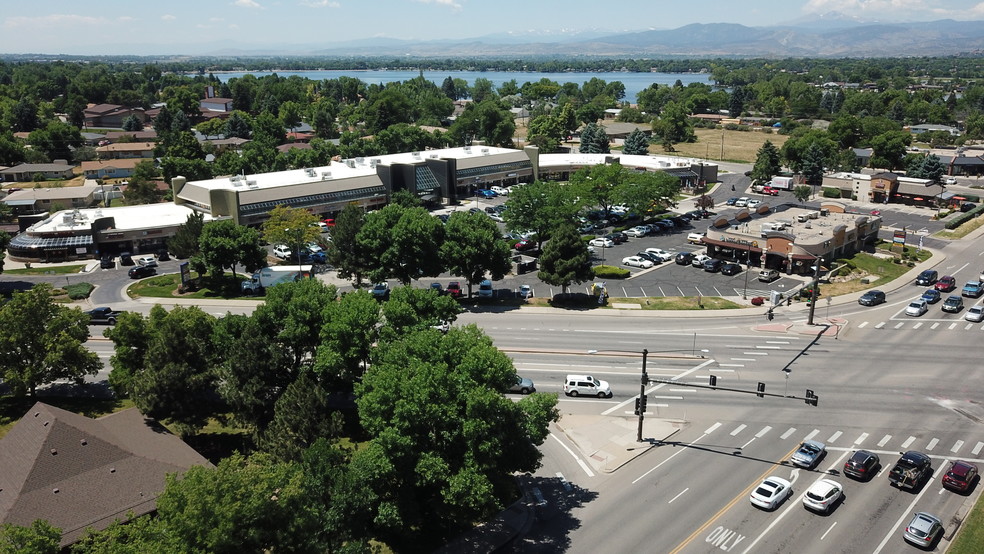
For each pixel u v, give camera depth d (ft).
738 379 249.14
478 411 155.84
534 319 307.58
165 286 346.95
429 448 159.74
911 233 461.37
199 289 343.46
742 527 167.84
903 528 167.43
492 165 576.61
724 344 280.92
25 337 209.36
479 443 156.56
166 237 418.92
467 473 152.15
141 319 209.87
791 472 191.42
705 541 162.61
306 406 167.43
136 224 416.87
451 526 167.32
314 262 392.06
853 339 287.28
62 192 527.81
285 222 393.91
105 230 403.95
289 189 454.81
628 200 470.80
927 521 162.40
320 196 467.11
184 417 186.39
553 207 398.01
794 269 376.07
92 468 148.15
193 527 114.32
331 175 492.13
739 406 230.68
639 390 241.96
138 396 182.80
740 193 597.11
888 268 384.68
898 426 217.15
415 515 158.81
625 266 388.16
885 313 318.45
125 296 332.80
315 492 141.90
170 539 114.01
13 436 157.69
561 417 222.28
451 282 353.92
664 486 185.26
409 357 170.60
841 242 396.98
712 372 254.88
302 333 203.31
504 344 278.67
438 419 157.79
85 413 216.13
